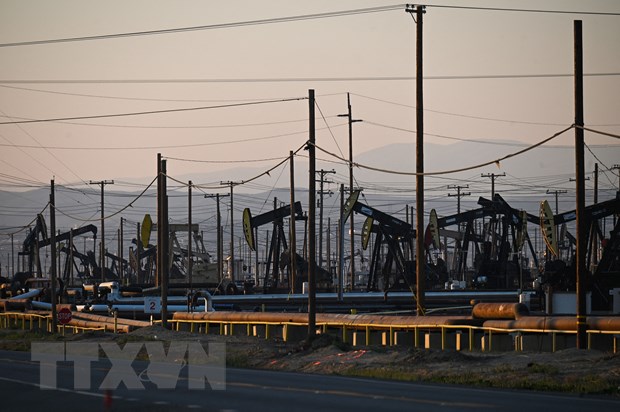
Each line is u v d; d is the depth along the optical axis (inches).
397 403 3147.1
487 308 5782.5
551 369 4163.4
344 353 5334.6
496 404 3110.2
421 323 5871.1
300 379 4249.5
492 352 5246.1
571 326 5103.3
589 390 3622.0
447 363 4692.4
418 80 7003.0
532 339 5329.7
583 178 4970.5
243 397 3403.1
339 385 3917.3
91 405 3235.7
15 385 3986.2
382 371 4505.4
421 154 6948.8
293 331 6953.7
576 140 4965.6
